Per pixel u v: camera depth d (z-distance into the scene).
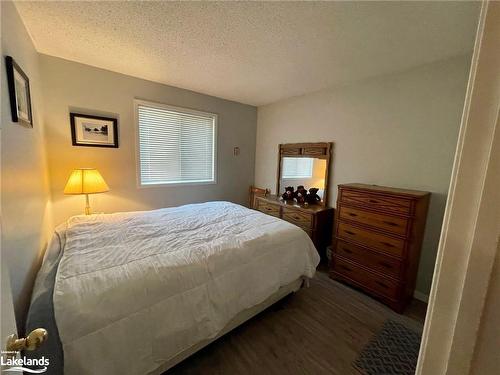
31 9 1.46
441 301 0.36
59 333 0.88
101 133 2.52
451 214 0.35
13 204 1.18
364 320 1.85
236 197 3.92
